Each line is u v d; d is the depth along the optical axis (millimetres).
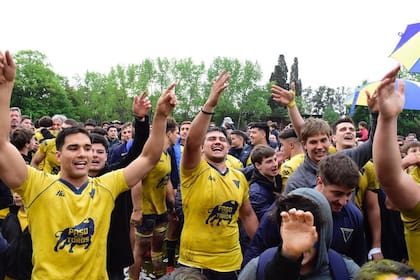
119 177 3230
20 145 5801
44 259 2832
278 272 1741
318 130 3691
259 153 4566
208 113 3717
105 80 77812
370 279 1665
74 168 2990
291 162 4770
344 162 2652
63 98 71625
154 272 6367
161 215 6168
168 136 6676
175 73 73062
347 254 2854
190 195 3971
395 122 2260
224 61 71562
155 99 69375
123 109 73750
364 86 4957
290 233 1756
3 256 3291
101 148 4152
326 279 2117
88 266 2945
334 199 2654
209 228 3953
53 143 6523
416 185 2357
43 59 73125
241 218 4367
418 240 2660
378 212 4090
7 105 2701
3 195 4508
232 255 4023
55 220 2861
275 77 79938
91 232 2971
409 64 3764
